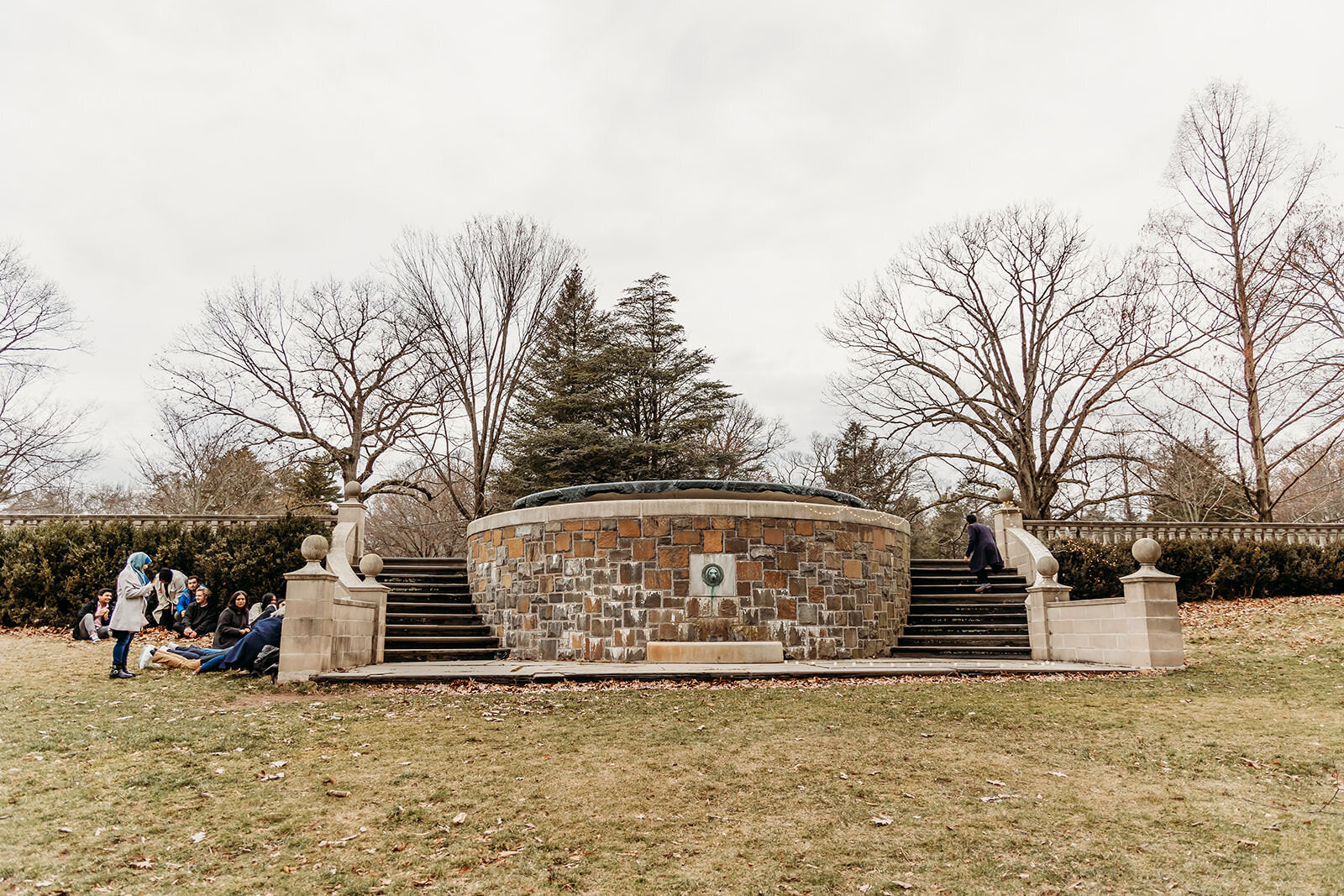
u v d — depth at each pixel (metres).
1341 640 11.45
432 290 30.75
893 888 4.08
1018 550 16.58
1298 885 4.03
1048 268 28.69
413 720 7.41
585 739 6.80
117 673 9.48
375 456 31.56
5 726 6.99
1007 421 29.00
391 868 4.29
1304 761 6.02
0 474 27.03
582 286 35.44
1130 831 4.80
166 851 4.46
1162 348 26.36
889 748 6.52
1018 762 6.14
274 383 30.78
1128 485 31.55
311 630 9.60
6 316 25.52
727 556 12.19
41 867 4.19
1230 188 24.81
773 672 9.77
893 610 13.84
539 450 30.05
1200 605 16.09
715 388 32.97
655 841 4.67
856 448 41.31
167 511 33.00
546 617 12.59
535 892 4.04
